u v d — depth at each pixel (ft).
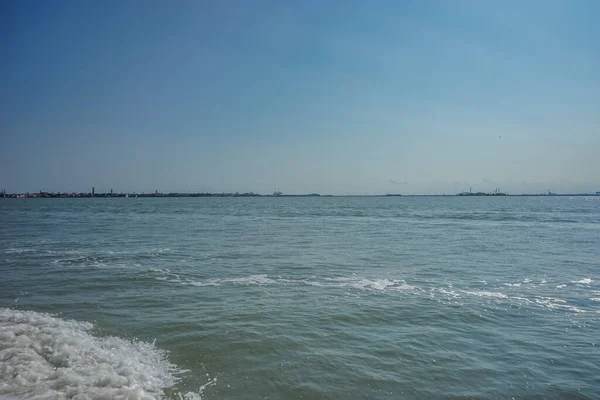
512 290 52.37
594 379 27.32
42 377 25.40
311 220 208.03
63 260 75.36
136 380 25.81
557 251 88.89
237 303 45.47
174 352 31.22
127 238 115.75
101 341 32.91
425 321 39.29
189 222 191.11
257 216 249.75
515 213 266.77
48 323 36.65
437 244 102.17
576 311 42.88
